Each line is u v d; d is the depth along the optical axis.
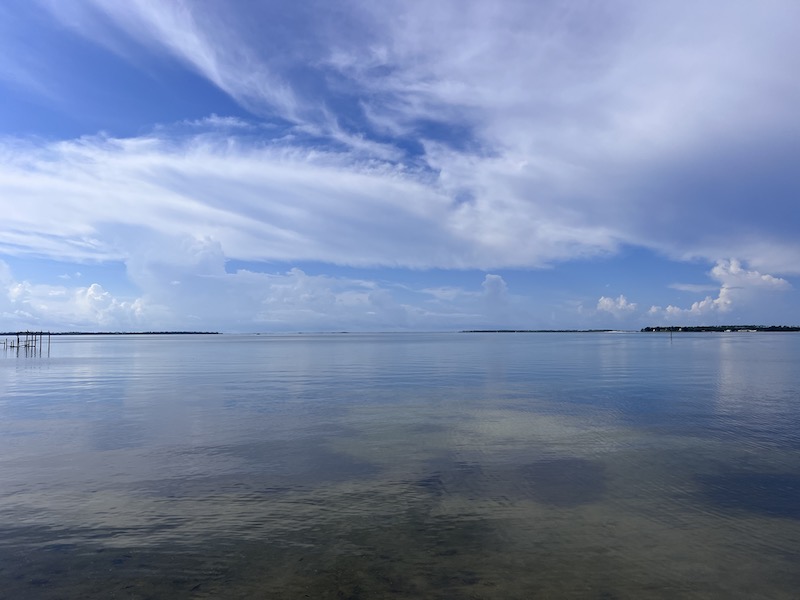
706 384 35.59
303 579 8.59
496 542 9.92
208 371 49.97
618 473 14.27
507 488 13.06
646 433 19.33
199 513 11.45
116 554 9.48
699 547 9.70
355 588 8.30
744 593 8.16
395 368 53.00
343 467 14.97
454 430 20.00
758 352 83.19
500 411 24.44
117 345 148.88
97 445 17.69
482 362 62.09
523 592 8.19
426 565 9.04
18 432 19.81
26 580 8.57
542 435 19.06
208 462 15.52
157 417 23.06
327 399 28.83
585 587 8.32
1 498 12.40
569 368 51.34
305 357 77.06
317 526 10.71
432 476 14.08
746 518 11.07
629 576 8.66
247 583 8.47
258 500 12.26
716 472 14.32
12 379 41.50
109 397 29.91
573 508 11.68
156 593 8.17
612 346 115.00
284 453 16.55
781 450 16.67
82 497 12.48
